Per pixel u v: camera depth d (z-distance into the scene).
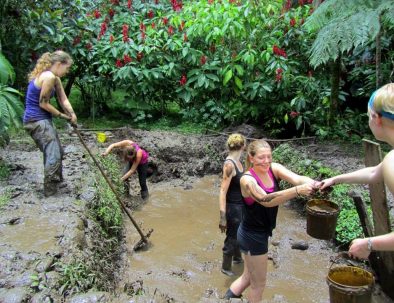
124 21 8.65
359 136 7.36
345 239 4.41
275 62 7.54
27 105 4.50
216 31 7.64
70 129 7.27
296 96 7.70
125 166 6.27
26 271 3.07
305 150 6.71
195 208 5.81
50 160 4.52
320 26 5.34
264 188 2.95
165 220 5.43
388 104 1.88
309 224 2.71
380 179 2.40
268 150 2.93
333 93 7.25
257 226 3.08
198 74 8.07
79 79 8.72
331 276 2.72
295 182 2.87
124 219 5.38
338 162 6.10
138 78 8.02
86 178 5.08
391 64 7.28
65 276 3.06
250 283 3.37
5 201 4.41
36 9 7.57
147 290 3.75
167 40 8.22
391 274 3.56
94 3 9.05
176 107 9.27
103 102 8.98
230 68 7.86
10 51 7.70
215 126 8.08
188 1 8.91
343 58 7.64
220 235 5.06
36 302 2.76
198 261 4.48
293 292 3.88
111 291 3.30
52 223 3.91
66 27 8.02
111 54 8.24
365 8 5.02
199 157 7.12
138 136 7.35
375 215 3.58
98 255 3.81
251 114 8.01
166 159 7.02
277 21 7.96
